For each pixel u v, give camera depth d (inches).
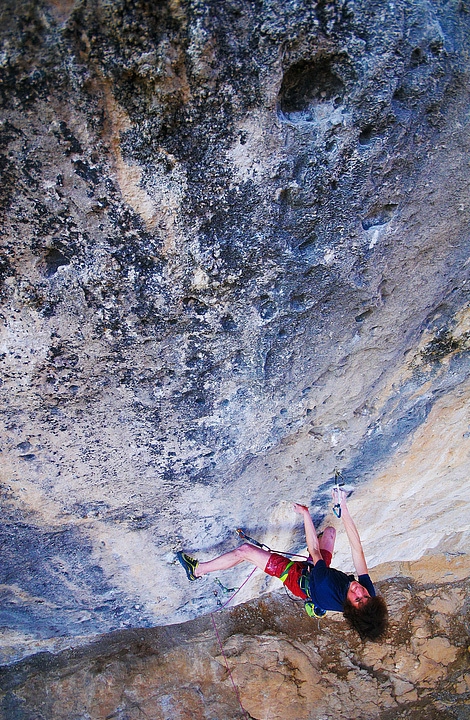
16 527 117.3
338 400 113.9
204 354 89.9
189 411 100.7
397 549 201.5
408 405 122.3
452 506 177.8
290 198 71.7
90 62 54.9
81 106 57.9
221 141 63.6
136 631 198.4
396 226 80.4
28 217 66.2
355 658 215.8
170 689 191.9
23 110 57.4
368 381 111.6
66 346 81.8
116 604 159.0
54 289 74.1
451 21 61.4
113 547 135.3
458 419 131.0
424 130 69.6
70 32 52.7
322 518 155.1
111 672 188.9
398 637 222.7
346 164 69.5
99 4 51.5
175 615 174.9
